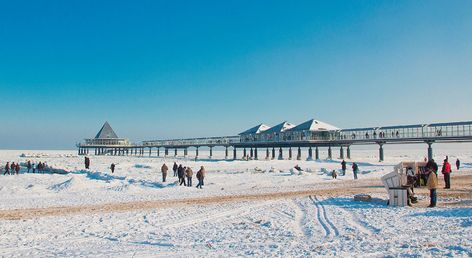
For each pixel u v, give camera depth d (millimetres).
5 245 9805
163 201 19922
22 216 15117
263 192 24141
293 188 26734
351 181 32781
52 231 11828
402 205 16234
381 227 11445
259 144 86938
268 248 8766
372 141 70625
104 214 15375
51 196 23016
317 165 57375
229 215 14859
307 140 75312
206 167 51469
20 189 24938
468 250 7816
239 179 33594
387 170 46250
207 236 10781
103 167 53812
